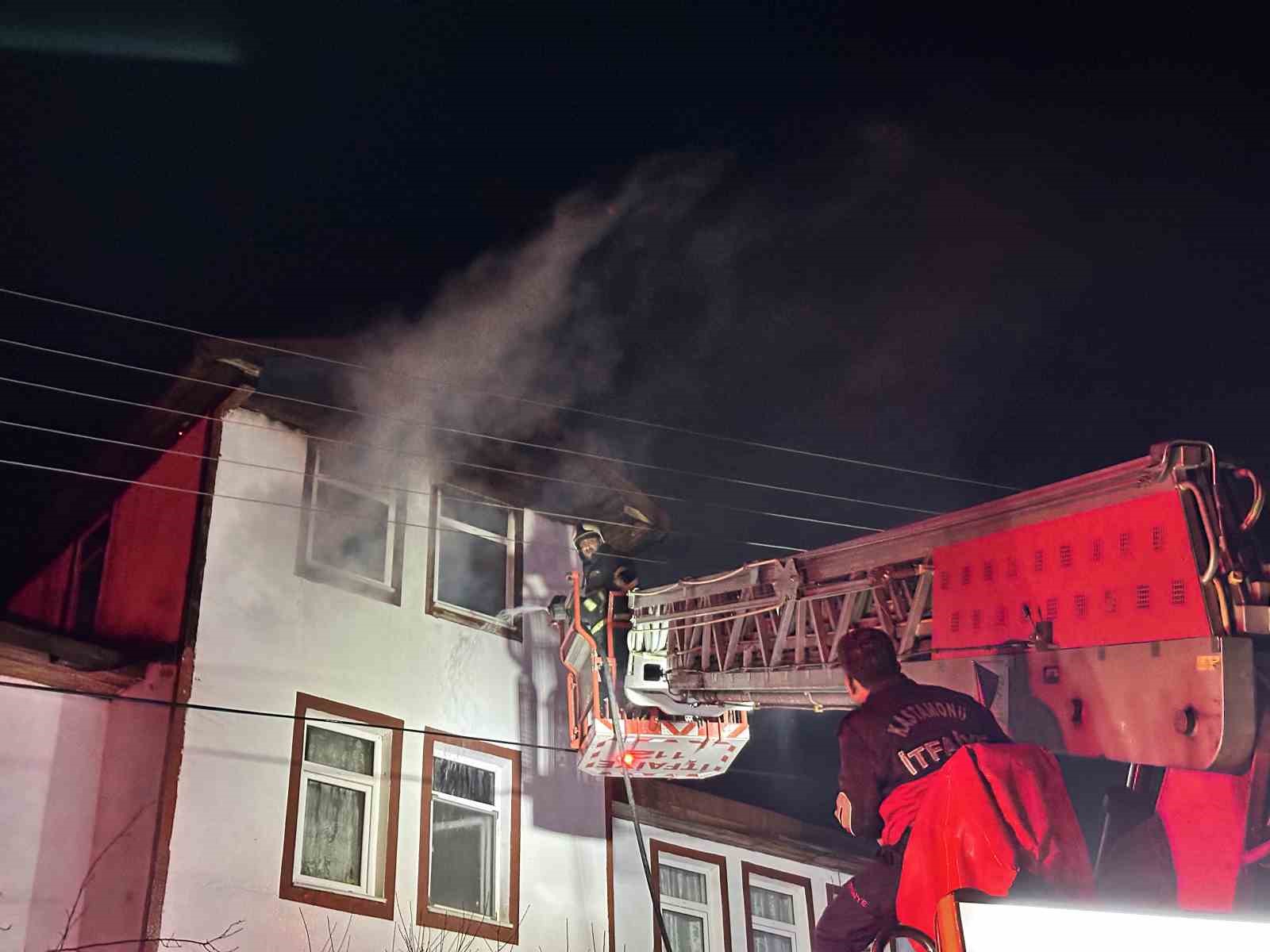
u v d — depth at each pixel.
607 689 8.93
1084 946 2.93
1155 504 5.28
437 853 9.97
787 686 7.93
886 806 4.93
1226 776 5.18
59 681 8.85
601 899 10.78
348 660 9.87
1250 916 2.90
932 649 6.42
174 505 9.72
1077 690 5.52
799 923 12.35
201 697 8.87
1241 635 5.01
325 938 8.94
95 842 8.66
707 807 11.83
